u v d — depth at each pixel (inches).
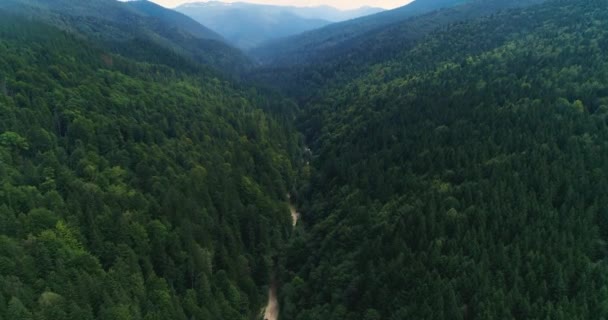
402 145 5216.5
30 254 2957.7
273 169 5925.2
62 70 6141.7
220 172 5216.5
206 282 3474.4
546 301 2556.6
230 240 4222.4
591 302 2468.0
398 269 3186.5
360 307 3211.1
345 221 4301.2
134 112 5905.5
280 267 4360.2
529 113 4589.1
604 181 3243.1
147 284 3282.5
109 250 3388.3
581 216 3038.9
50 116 4911.4
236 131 6875.0
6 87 5032.0
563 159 3644.2
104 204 3759.8
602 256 2817.4
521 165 3740.2
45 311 2541.8
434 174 4279.0
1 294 2492.6
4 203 3255.4
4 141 4057.6
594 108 4485.7
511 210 3223.4
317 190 5748.0
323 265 3895.2
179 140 5679.1
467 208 3405.5
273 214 4933.6
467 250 3016.7
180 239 3841.0
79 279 2866.6
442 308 2655.0
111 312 2733.8
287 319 3651.6
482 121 4926.2
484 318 2518.5
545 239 2913.4
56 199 3572.8
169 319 3053.6
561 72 5413.4
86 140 4758.9
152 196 4296.3
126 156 4800.7
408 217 3612.2
